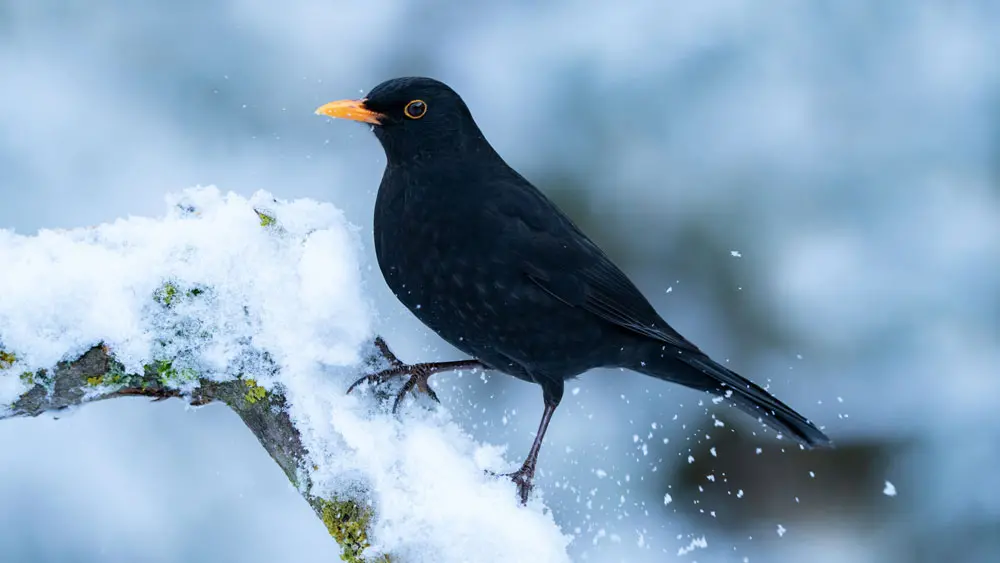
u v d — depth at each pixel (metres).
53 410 6.62
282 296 6.76
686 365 8.82
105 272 6.52
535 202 8.19
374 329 7.21
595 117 12.71
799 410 11.88
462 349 8.42
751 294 12.28
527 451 10.77
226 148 12.38
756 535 11.04
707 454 11.16
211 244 6.70
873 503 11.40
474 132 8.22
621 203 12.55
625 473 11.05
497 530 6.30
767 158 12.63
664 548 10.75
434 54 12.93
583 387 11.27
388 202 8.12
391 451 6.54
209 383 6.73
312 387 6.68
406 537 6.28
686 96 12.73
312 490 6.46
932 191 12.59
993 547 11.20
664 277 12.40
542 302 8.08
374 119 8.05
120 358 6.54
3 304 6.33
